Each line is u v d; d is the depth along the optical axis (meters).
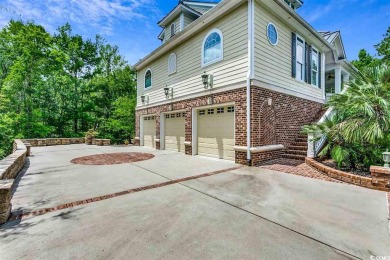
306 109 9.82
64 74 21.66
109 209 3.51
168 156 9.53
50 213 3.35
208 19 8.30
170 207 3.58
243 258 2.19
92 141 16.45
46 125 19.91
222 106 8.39
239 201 3.85
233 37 7.62
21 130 17.42
